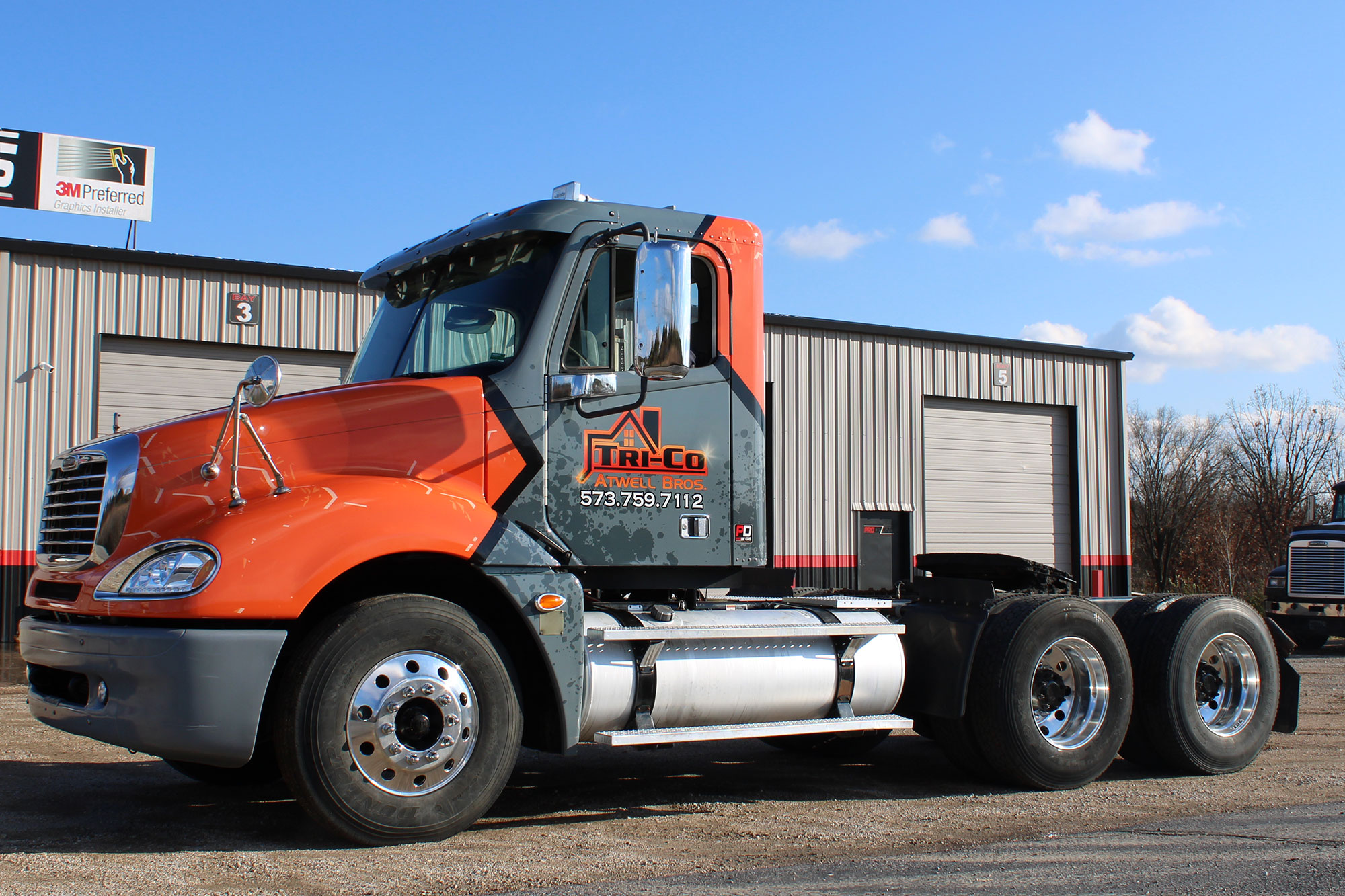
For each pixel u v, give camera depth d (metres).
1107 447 24.22
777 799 5.64
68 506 4.66
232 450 4.48
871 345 21.48
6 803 5.25
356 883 3.82
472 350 5.15
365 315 17.05
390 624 4.29
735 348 5.45
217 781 5.72
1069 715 6.02
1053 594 6.25
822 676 5.41
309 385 16.69
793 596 6.01
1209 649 6.60
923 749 7.47
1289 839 4.62
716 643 5.17
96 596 4.21
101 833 4.61
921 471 21.83
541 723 4.75
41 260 15.30
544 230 5.08
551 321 5.02
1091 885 3.88
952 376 22.39
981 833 4.77
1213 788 5.97
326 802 4.15
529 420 4.93
